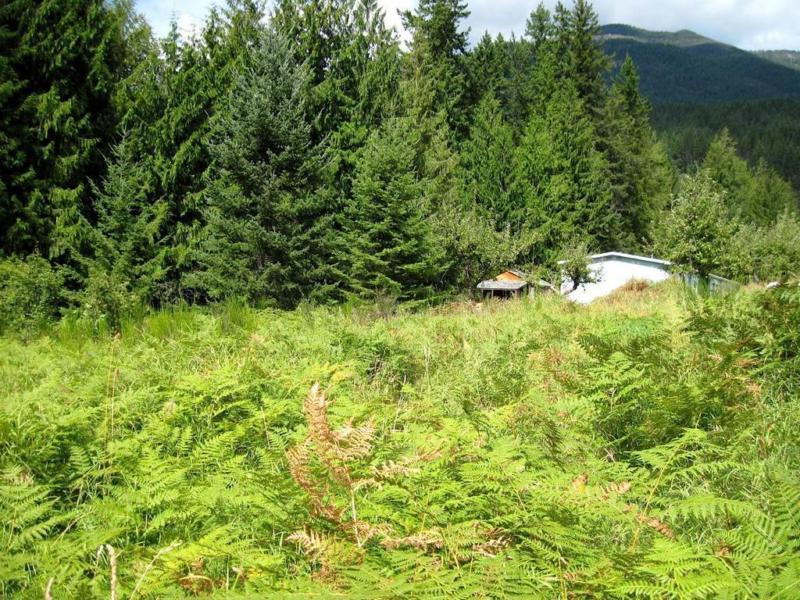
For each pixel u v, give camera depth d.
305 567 2.26
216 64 26.69
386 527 2.14
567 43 61.31
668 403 3.82
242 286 20.70
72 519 2.92
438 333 8.41
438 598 1.72
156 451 3.51
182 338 8.09
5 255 22.08
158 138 23.98
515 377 5.39
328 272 22.47
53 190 22.67
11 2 23.12
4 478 2.96
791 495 2.30
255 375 5.13
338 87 27.17
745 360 4.63
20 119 23.17
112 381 5.29
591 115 57.81
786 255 34.78
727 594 1.79
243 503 2.72
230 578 2.23
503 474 2.66
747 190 91.81
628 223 56.81
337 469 2.13
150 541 2.70
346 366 5.89
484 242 26.17
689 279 32.75
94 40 24.53
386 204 22.70
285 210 21.36
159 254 22.48
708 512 2.57
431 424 4.08
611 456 3.61
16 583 2.30
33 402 4.70
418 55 45.69
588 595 1.96
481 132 46.38
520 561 2.09
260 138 22.06
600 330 7.37
